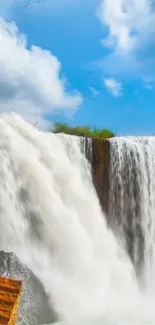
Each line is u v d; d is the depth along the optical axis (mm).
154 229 24234
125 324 15766
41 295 13773
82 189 21891
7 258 12984
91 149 22891
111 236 22469
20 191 19297
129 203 23531
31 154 20250
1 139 19406
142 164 24203
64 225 20203
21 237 18531
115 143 23594
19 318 12172
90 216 21672
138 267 23203
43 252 18781
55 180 21047
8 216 18344
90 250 20719
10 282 6031
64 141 22188
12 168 19266
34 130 21156
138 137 25938
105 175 22969
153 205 24344
